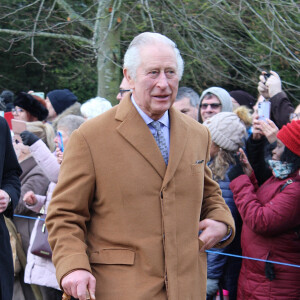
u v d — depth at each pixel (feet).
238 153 12.12
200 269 8.46
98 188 8.07
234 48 21.13
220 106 15.14
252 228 11.15
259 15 18.74
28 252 13.51
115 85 20.84
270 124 12.32
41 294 14.60
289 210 10.79
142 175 7.97
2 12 23.90
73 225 7.98
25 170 14.30
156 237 7.94
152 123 8.31
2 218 11.54
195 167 8.39
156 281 7.85
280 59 21.36
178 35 21.04
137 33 22.98
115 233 7.95
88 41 21.79
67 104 18.56
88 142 8.06
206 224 8.54
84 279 7.54
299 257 11.06
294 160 11.05
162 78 7.86
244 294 11.63
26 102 16.47
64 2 22.21
